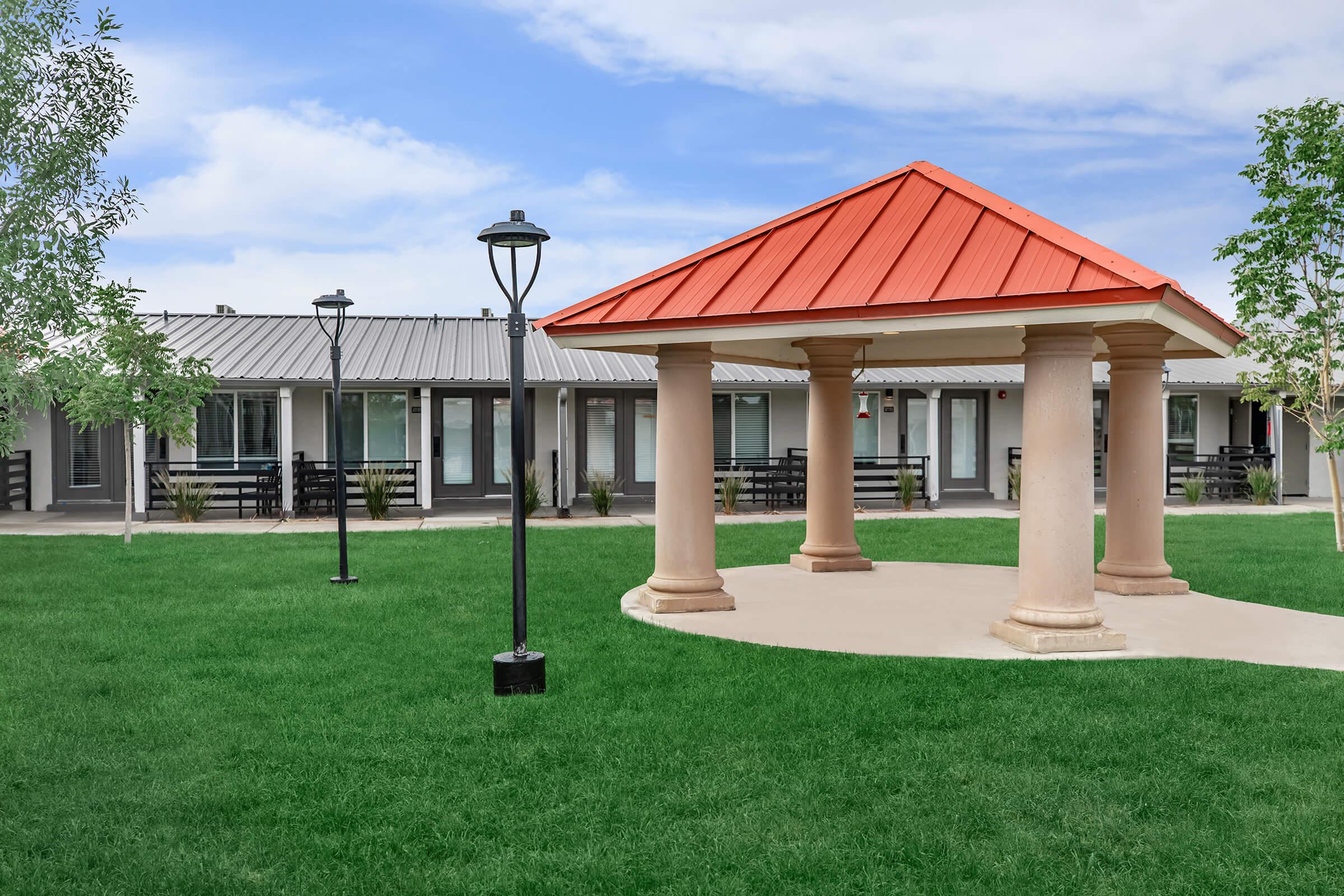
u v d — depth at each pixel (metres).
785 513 19.94
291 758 5.13
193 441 15.30
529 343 23.11
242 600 9.66
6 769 4.99
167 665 7.08
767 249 8.91
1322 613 9.30
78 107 12.11
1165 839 4.17
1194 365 24.08
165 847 4.11
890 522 17.98
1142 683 6.46
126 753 5.22
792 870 3.89
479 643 7.78
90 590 10.27
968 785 4.75
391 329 24.06
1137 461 10.14
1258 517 18.52
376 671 6.91
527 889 3.75
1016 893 3.72
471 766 5.03
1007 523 17.83
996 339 10.68
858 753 5.20
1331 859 3.99
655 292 8.84
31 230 11.66
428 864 3.96
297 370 19.78
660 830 4.27
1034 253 7.29
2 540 14.71
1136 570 10.11
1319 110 13.62
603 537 15.36
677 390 9.17
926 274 7.54
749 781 4.81
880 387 21.92
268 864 3.98
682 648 7.56
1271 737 5.40
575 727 5.62
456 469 21.47
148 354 14.71
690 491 9.21
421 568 11.95
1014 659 7.18
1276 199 14.12
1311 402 14.39
